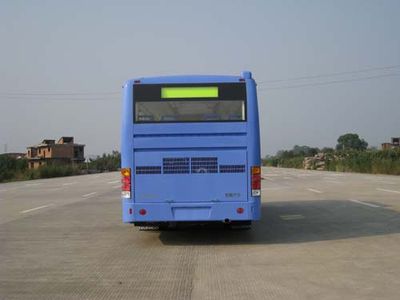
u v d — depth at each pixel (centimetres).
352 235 1191
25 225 1480
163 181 1080
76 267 903
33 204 2175
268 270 848
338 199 2067
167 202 1077
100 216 1680
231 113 1083
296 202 1991
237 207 1072
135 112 1088
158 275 827
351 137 11138
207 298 687
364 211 1645
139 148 1084
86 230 1366
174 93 1088
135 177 1082
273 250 1028
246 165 1077
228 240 1164
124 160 1087
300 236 1197
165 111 1085
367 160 5434
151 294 712
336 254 973
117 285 768
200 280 788
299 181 3516
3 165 5894
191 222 1108
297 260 925
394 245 1054
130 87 1091
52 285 776
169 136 1081
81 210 1880
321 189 2659
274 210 1744
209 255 991
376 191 2439
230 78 1089
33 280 810
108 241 1184
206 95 1085
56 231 1355
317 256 958
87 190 3092
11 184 4284
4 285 779
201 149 1080
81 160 11725
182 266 894
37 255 1022
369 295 690
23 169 6112
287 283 761
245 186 1076
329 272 826
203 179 1077
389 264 878
